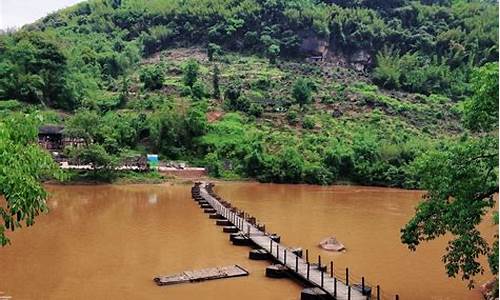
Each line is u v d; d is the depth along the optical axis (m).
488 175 18.97
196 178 71.56
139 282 24.45
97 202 50.25
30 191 11.35
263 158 74.69
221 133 82.75
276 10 138.12
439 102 110.38
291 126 90.25
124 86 96.56
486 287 23.25
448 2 153.50
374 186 73.06
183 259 28.81
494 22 134.38
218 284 24.25
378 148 76.88
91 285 23.97
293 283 24.55
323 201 55.19
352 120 94.88
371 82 120.06
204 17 141.00
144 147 79.69
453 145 20.36
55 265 27.27
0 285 23.84
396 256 30.45
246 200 54.75
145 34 138.88
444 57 128.00
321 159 76.81
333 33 134.25
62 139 72.62
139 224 38.84
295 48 132.00
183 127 80.81
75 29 144.00
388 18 142.88
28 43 93.62
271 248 28.80
